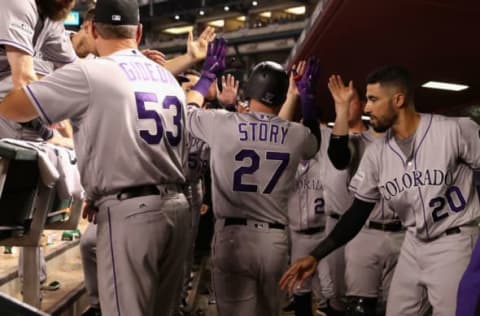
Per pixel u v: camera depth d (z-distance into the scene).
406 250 5.02
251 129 4.95
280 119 5.07
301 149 5.11
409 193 4.80
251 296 5.09
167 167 3.71
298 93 5.52
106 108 3.52
